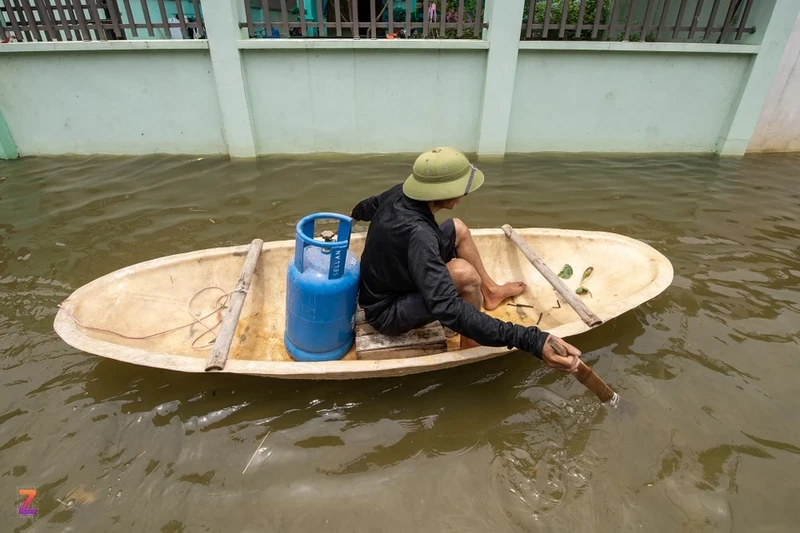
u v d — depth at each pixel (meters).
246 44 4.98
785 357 2.51
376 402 2.25
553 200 4.59
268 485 1.88
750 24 5.54
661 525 1.72
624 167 5.57
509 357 2.48
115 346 2.08
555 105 5.72
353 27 5.10
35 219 4.05
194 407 2.19
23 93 5.25
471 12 8.50
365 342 2.32
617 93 5.70
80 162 5.43
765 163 5.83
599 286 2.99
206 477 1.90
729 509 1.77
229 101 5.24
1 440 2.00
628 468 1.93
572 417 2.17
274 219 4.13
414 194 1.96
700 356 2.51
